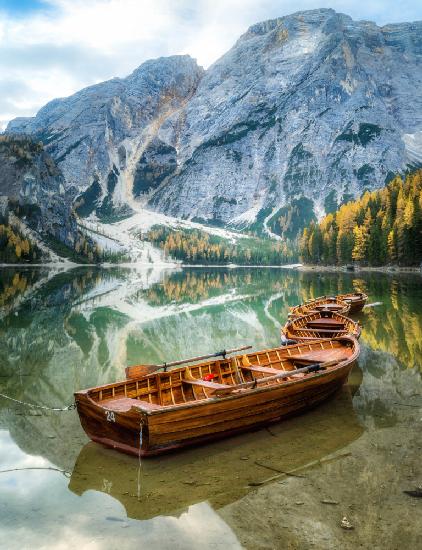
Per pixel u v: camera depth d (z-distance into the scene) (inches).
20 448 452.4
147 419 396.8
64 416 550.3
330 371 551.8
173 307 1784.0
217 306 1801.2
